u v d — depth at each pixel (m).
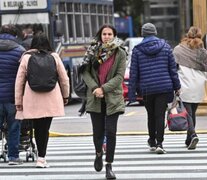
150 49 25.61
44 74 22.91
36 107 23.02
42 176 22.39
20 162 24.70
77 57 53.72
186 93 26.88
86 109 21.36
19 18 46.75
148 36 25.97
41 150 23.91
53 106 23.12
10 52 23.95
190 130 27.11
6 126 24.77
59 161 25.44
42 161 24.00
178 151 26.97
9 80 23.97
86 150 28.28
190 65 27.00
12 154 24.56
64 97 23.61
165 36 150.12
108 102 20.97
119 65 21.25
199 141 29.81
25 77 23.17
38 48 23.30
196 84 26.94
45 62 22.97
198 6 39.69
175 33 151.38
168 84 25.67
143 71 25.78
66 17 52.09
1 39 24.12
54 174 22.69
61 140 32.03
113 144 21.22
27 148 25.34
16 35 24.64
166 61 25.78
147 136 32.66
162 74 25.67
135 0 130.25
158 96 25.78
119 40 21.41
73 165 24.42
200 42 27.06
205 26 39.66
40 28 37.69
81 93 24.59
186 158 25.33
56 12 49.19
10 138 24.38
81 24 55.59
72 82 52.38
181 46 27.27
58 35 47.84
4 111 24.20
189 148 27.30
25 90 23.12
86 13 57.31
